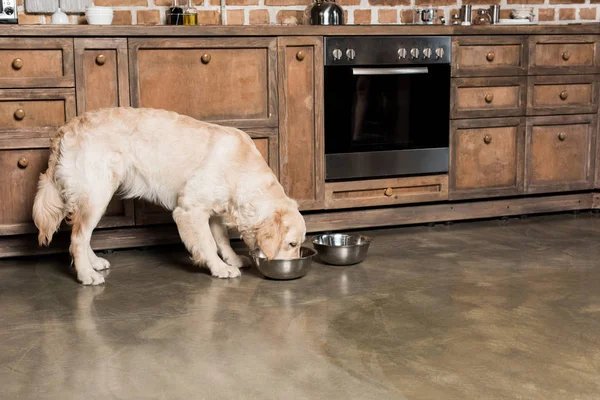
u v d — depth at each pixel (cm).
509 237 347
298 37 332
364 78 347
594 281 273
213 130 283
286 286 269
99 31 301
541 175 391
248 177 273
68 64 301
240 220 272
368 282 273
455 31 357
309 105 341
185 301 252
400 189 365
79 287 270
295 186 345
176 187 281
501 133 379
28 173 304
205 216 279
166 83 316
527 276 280
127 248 327
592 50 388
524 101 379
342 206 354
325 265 299
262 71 330
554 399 175
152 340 215
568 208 401
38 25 293
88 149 271
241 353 204
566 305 245
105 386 183
